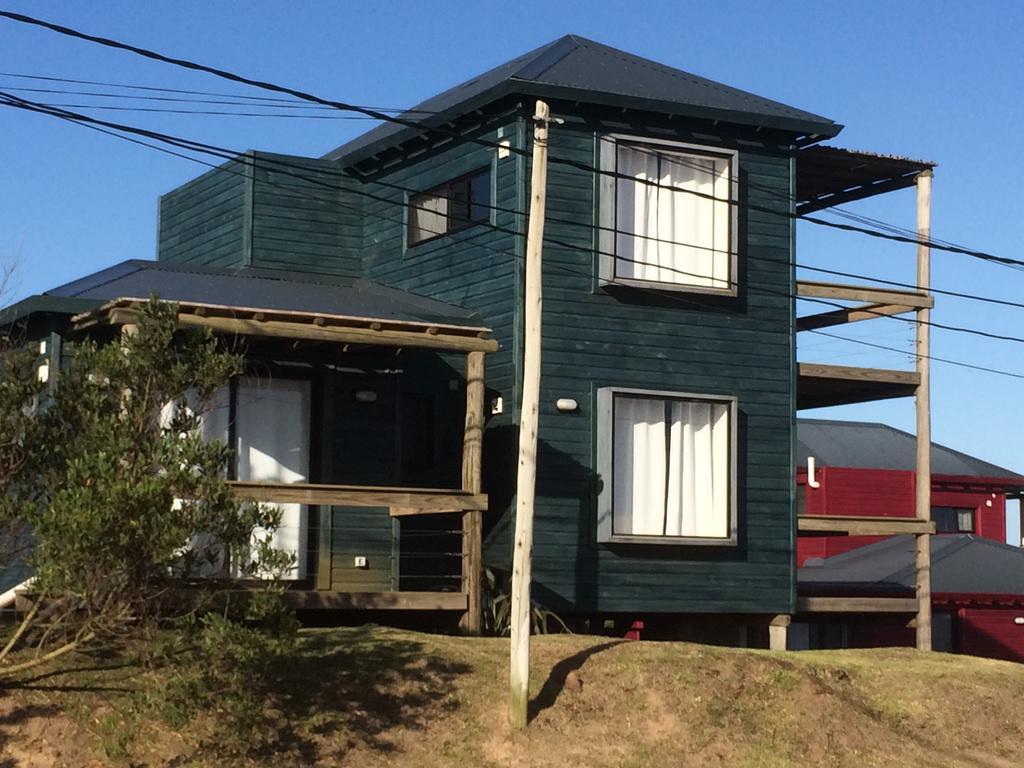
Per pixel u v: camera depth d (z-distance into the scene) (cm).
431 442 2128
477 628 1833
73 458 1268
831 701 1694
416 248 2269
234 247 2384
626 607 2070
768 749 1568
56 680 1355
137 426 1270
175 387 1289
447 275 2194
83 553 1168
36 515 1200
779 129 2209
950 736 1770
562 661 1647
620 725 1553
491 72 2509
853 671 1897
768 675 1700
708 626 2188
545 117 1539
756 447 2186
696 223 2166
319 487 1731
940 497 4488
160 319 1294
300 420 1956
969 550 3516
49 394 1384
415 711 1488
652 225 2133
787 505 2205
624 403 2097
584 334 2077
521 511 1520
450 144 2208
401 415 2103
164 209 2666
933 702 1830
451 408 2122
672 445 2125
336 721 1433
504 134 2097
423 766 1398
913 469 4469
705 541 2116
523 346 2038
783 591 2188
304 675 1507
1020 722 1828
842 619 2541
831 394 2497
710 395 2144
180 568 1256
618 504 2081
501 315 2077
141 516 1182
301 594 1752
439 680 1555
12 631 1445
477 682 1569
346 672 1529
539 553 2019
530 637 1748
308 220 2375
